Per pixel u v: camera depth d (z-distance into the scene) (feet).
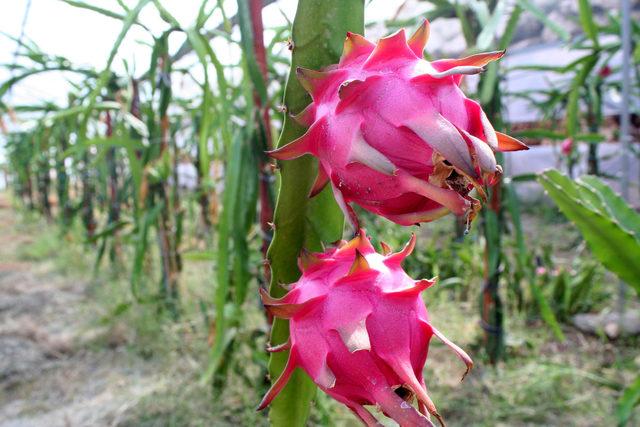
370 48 1.00
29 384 4.36
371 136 0.86
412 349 0.96
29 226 12.82
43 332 5.32
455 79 0.92
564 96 6.34
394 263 1.05
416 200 0.88
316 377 0.96
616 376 4.21
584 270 5.82
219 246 2.65
